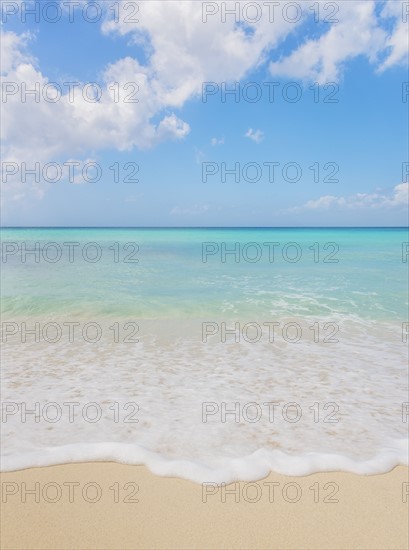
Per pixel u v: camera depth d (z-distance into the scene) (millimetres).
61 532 3225
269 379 6754
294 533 3256
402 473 4074
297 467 4109
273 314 11391
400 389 6336
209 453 4406
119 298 13156
